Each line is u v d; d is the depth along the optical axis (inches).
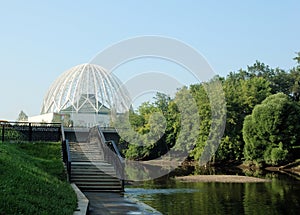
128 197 679.7
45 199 388.2
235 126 1891.0
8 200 319.9
